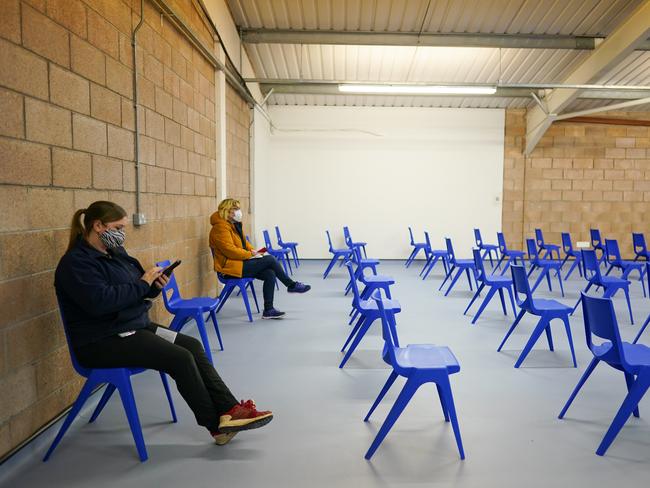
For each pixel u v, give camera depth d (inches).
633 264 217.0
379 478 67.7
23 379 71.6
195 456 73.5
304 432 81.7
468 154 346.3
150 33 122.6
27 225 72.3
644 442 78.4
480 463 71.8
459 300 201.9
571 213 351.9
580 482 67.1
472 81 288.5
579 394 98.7
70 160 84.5
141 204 117.6
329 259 348.5
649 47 234.8
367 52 253.1
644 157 349.4
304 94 311.3
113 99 101.7
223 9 195.8
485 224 349.7
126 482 66.3
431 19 215.8
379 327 154.0
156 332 82.5
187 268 156.5
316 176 344.5
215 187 191.8
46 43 76.5
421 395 97.8
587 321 84.3
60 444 76.7
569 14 210.8
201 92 170.1
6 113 66.7
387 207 346.9
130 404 72.3
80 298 69.1
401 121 343.0
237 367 114.6
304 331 148.4
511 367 115.4
